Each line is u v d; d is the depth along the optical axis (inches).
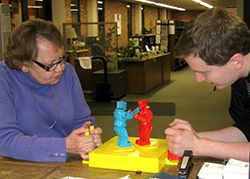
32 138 55.5
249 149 48.6
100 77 267.3
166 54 362.6
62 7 365.1
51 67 56.3
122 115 51.1
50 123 63.7
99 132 60.5
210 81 45.4
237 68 43.9
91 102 258.7
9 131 56.7
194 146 49.1
